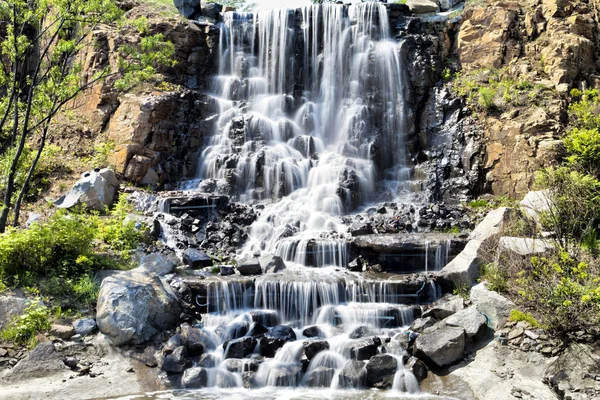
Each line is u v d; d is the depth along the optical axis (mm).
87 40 20406
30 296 11031
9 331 10047
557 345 9477
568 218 11781
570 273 10469
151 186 17391
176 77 20625
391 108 19438
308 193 16938
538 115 16703
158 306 10984
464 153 17703
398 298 11859
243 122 19016
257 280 11922
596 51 18578
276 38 21250
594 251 11188
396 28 21000
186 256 13328
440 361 9781
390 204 16719
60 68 15570
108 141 18281
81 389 9195
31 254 11648
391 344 10250
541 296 9930
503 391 8945
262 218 15609
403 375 9547
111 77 19219
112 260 12711
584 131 14164
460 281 11906
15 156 13727
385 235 14117
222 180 17562
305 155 18641
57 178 16922
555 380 8906
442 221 15203
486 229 12828
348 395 9219
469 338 10156
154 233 14234
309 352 10062
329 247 13609
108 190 16016
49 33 19594
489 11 19953
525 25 19516
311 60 21109
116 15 14766
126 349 10367
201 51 21375
